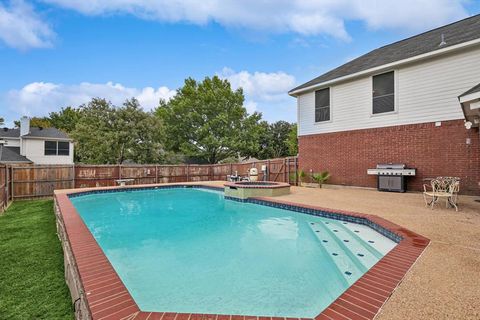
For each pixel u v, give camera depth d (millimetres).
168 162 28297
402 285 2973
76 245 4219
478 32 9578
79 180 14727
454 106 9836
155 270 4684
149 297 3752
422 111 10602
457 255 3869
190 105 32562
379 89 11852
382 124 11727
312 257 5230
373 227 6152
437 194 7281
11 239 6043
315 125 14336
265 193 10688
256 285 4090
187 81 34000
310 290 3926
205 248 5840
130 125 24422
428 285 2967
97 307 2539
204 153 32688
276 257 5258
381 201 8852
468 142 9500
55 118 45250
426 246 4262
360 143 12469
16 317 3043
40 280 3971
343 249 5652
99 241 6395
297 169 15312
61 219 6164
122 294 2781
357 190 12086
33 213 9383
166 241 6367
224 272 4578
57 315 3092
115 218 8906
